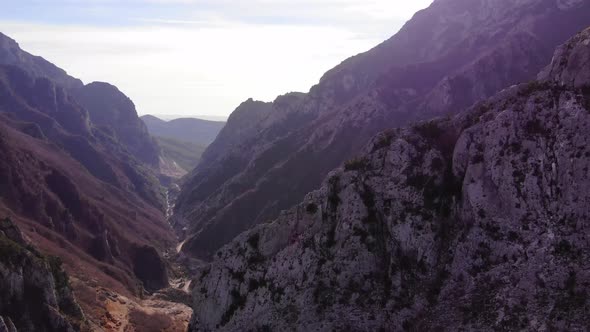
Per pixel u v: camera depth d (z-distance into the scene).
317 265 61.00
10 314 62.56
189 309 102.75
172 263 146.62
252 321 62.97
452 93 157.12
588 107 50.41
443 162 58.53
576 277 45.41
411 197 57.69
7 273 63.75
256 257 67.31
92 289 90.31
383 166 61.41
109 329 79.56
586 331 42.22
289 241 65.25
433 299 52.28
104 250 121.00
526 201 50.84
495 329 46.41
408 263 55.62
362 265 58.28
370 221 59.78
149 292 117.38
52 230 114.75
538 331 44.16
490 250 51.34
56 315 67.06
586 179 48.25
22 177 121.44
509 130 53.94
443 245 54.84
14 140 146.38
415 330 51.41
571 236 47.44
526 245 49.31
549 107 53.16
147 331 84.69
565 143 50.22
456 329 48.53
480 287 50.09
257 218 154.62
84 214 133.38
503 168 52.81
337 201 62.94
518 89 58.44
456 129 60.47
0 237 69.62
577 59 53.09
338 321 56.22
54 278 73.88
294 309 59.91
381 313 54.41
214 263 70.38
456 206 55.56
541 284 46.69
